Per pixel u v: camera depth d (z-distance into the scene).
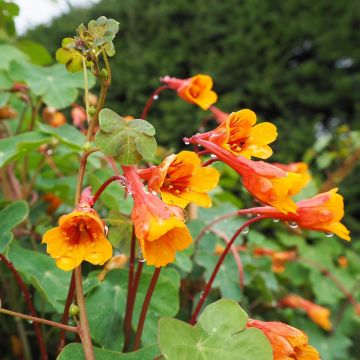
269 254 0.33
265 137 0.15
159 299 0.19
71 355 0.14
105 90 0.15
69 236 0.13
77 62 0.16
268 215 0.16
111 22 0.14
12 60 0.26
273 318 0.31
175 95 0.73
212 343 0.14
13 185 0.27
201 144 0.15
